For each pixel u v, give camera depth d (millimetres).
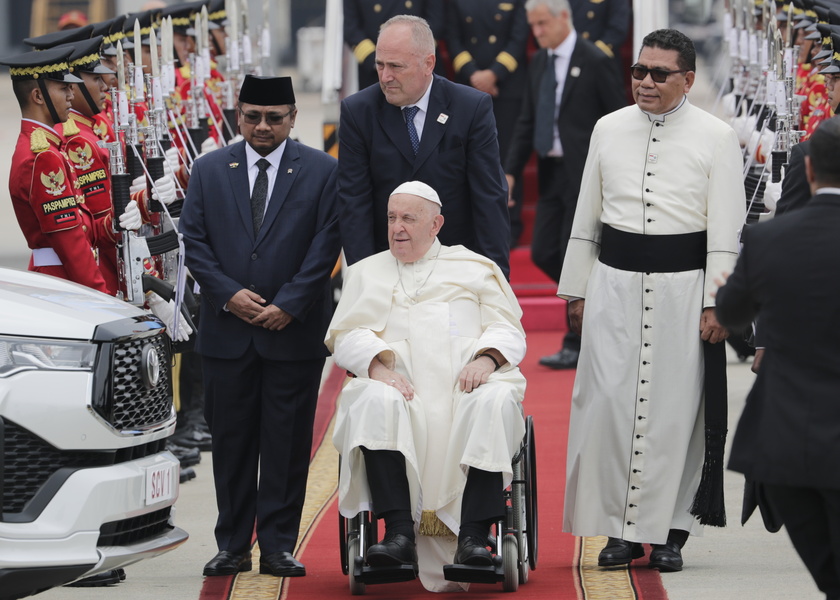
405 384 22609
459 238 24719
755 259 17703
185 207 24766
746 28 37156
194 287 30359
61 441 19172
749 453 17734
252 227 24406
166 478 20828
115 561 19453
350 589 22719
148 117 28547
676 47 24016
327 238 24375
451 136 24344
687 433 24031
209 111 34906
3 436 18719
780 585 22750
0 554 18500
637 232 24172
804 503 17750
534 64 44750
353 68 49188
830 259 17266
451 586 22875
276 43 153375
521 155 45500
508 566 22453
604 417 24188
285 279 24281
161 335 21484
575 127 43469
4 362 19109
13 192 25391
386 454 22078
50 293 21109
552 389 40344
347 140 24500
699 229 24141
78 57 26312
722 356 24016
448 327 23219
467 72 49781
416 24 24156
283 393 24188
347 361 22922
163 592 23031
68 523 18969
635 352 24125
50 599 22594
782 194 22906
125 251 25719
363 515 22375
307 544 26453
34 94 25531
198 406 35438
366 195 24469
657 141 24344
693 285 24062
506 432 22109
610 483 24188
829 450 17016
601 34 48000
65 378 19328
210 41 38906
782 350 17500
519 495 22922
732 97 39094
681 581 23281
